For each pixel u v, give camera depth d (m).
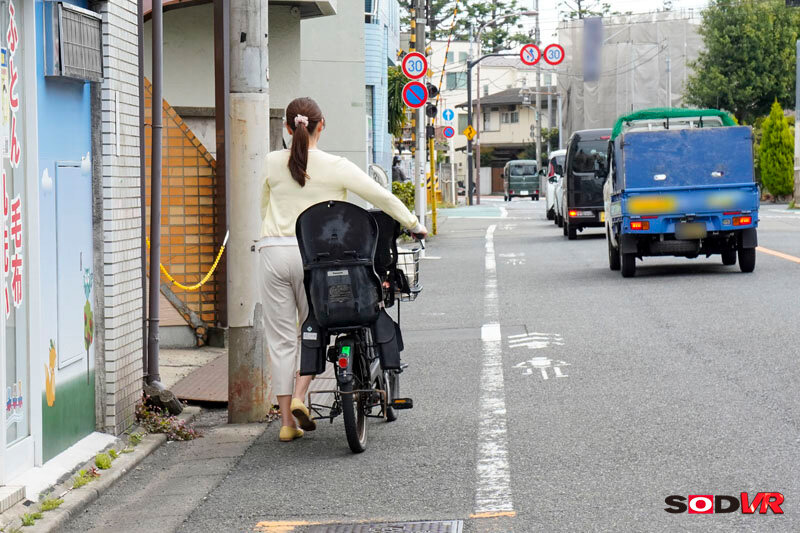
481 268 19.64
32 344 5.97
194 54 16.69
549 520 5.17
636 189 16.59
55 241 6.30
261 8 7.75
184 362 10.63
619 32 62.38
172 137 11.50
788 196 52.03
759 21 58.78
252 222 7.85
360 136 24.59
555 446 6.64
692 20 62.09
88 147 6.86
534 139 91.56
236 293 7.88
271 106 17.44
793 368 8.80
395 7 42.41
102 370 7.06
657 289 14.98
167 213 11.53
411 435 7.21
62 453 6.43
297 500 5.83
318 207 6.60
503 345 10.88
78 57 6.41
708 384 8.34
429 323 12.88
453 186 63.28
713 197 16.55
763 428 6.81
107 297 7.03
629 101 61.25
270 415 8.02
